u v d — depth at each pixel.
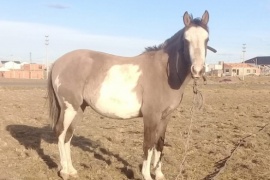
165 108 6.47
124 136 10.91
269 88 39.53
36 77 77.38
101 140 10.23
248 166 7.61
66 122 6.88
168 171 7.40
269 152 8.98
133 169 7.23
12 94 24.72
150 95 6.39
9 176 6.79
